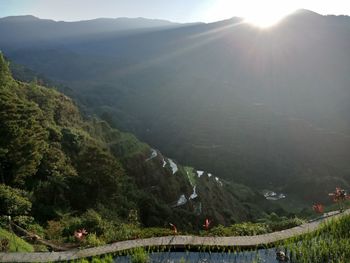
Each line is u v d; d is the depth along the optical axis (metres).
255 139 137.38
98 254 12.89
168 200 58.81
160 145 147.62
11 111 30.00
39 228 21.52
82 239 15.86
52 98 64.75
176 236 14.52
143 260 12.31
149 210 44.91
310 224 16.08
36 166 33.12
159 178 61.84
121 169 44.38
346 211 17.95
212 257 12.95
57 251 14.59
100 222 21.12
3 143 28.36
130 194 45.47
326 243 12.89
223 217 62.69
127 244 13.71
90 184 37.88
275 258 12.82
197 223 52.34
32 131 32.31
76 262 12.28
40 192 31.08
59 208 30.05
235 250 13.38
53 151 38.75
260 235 14.76
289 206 93.69
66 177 36.34
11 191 24.98
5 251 13.30
